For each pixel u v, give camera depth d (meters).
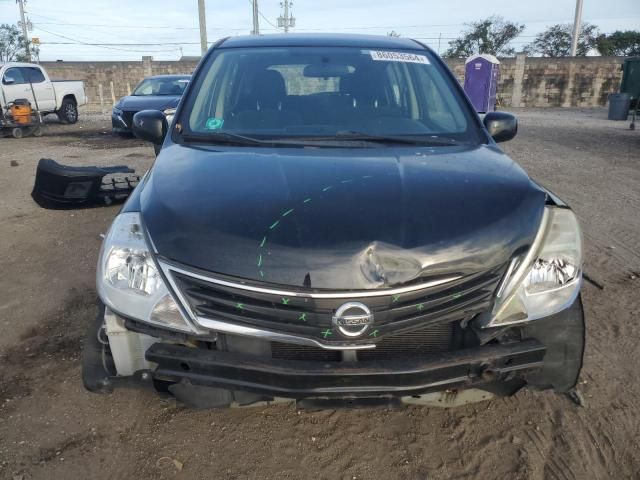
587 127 16.47
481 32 43.00
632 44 43.47
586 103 27.19
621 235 5.72
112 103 28.45
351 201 2.12
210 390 2.20
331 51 3.51
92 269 4.67
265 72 3.33
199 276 2.01
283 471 2.49
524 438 2.71
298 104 3.18
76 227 5.83
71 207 6.12
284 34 3.82
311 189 2.20
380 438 2.70
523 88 27.34
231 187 2.24
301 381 1.99
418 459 2.58
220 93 3.23
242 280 1.98
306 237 1.99
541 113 23.33
